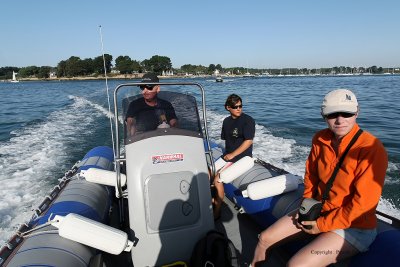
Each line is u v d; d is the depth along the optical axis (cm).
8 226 425
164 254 248
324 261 208
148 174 246
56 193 342
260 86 4656
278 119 1393
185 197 252
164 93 295
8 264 208
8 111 1823
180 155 253
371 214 209
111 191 373
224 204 405
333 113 212
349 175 212
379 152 203
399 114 1485
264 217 329
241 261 290
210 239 236
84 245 239
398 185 574
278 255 294
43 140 923
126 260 285
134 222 245
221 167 379
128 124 277
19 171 646
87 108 1712
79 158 736
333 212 213
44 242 227
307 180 253
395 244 208
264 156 738
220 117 1322
